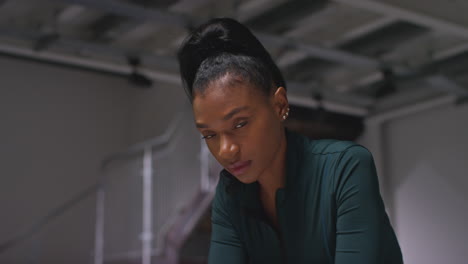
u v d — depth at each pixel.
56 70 10.59
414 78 7.14
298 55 6.95
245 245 1.12
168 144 8.88
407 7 4.79
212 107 0.88
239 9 5.62
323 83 8.00
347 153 0.98
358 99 8.35
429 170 8.30
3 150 9.80
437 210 8.12
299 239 1.04
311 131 8.60
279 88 0.93
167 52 7.09
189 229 7.08
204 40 0.94
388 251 1.00
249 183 1.04
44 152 10.15
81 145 10.51
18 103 10.11
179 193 8.44
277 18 5.77
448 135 8.11
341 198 0.97
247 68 0.90
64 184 10.20
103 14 6.15
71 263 9.91
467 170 7.80
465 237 7.70
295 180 1.02
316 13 5.68
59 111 10.45
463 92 7.34
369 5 4.65
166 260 7.16
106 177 10.02
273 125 0.93
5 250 9.41
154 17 5.13
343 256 0.94
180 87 9.73
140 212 8.65
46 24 6.25
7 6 5.85
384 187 8.76
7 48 6.16
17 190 9.77
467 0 5.02
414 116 8.61
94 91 10.88
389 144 8.89
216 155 0.93
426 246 8.20
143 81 6.40
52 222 9.95
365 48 6.53
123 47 6.19
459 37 6.21
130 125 11.04
